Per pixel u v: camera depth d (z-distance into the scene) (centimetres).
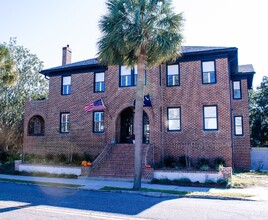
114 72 2083
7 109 3256
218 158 1800
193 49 2009
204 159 1827
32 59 3425
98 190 1266
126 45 1271
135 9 1295
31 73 3416
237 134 2277
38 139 2427
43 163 1942
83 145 2223
